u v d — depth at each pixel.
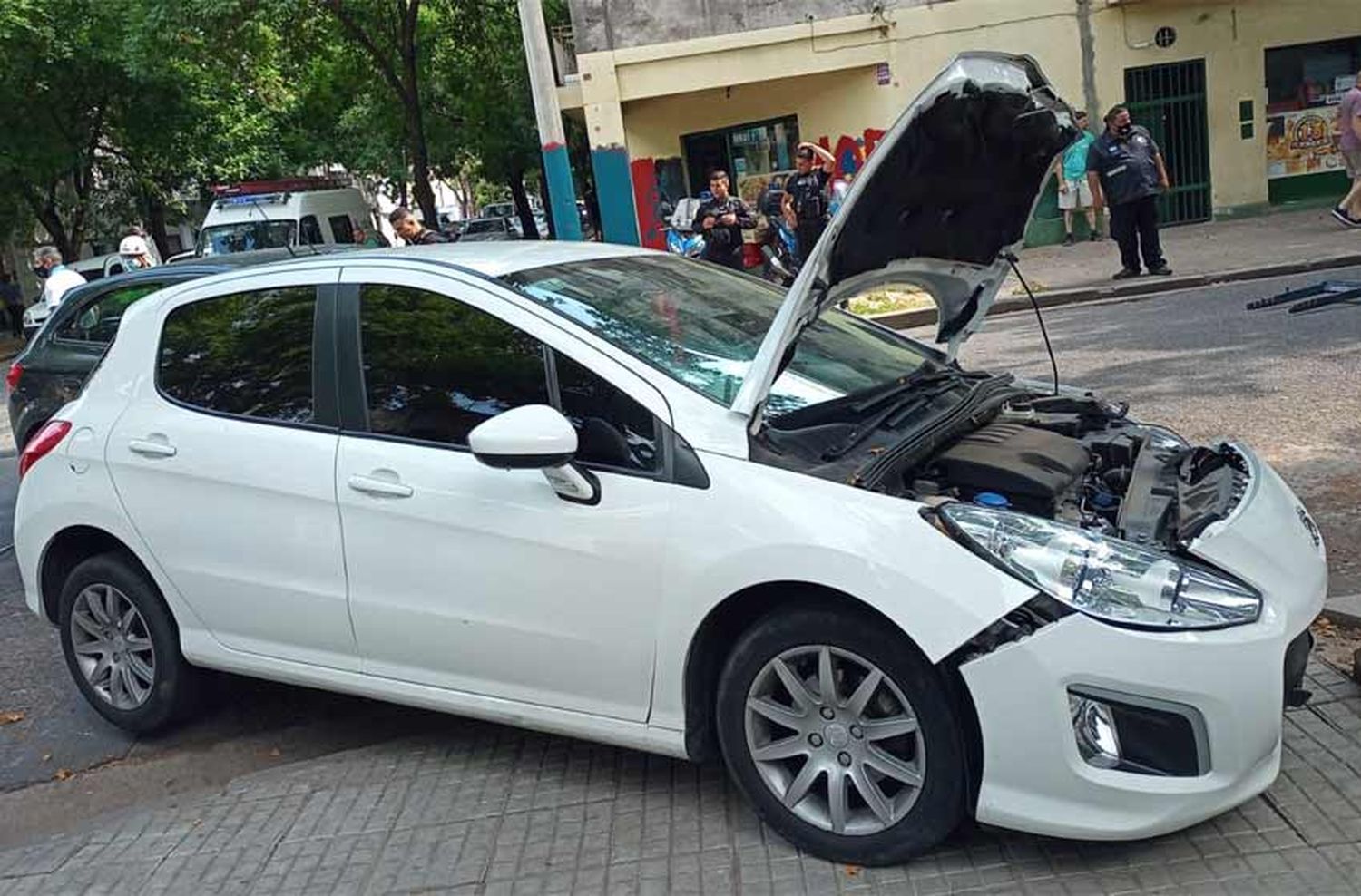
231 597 4.21
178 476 4.25
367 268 4.05
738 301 4.23
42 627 6.21
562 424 3.29
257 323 4.24
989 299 4.51
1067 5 18.12
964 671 2.94
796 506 3.15
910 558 2.99
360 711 4.78
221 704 4.94
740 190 19.45
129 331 4.60
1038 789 2.94
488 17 24.44
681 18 18.06
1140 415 7.43
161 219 31.73
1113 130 13.12
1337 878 2.94
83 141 27.16
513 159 29.47
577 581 3.46
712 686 3.44
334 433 3.97
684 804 3.68
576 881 3.34
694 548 3.26
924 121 3.27
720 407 3.40
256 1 20.45
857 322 4.55
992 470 3.29
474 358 3.77
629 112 18.97
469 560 3.65
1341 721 3.65
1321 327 9.27
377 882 3.44
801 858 3.31
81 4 24.31
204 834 3.86
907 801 3.13
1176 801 2.88
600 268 4.19
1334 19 18.42
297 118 30.81
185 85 26.75
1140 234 13.32
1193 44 18.39
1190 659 2.84
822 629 3.13
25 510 4.71
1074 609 2.88
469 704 3.80
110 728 4.89
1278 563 3.13
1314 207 18.81
